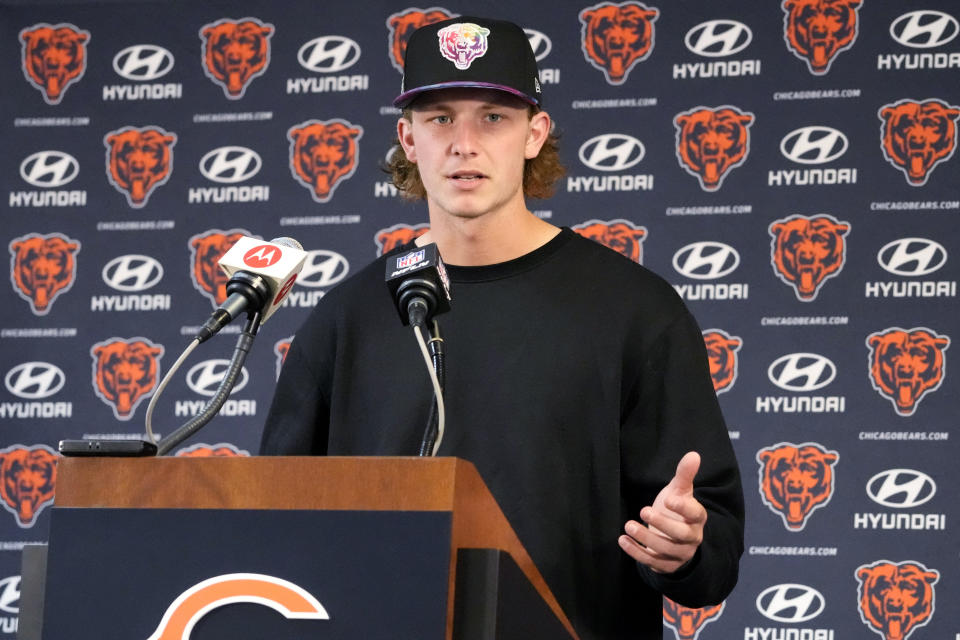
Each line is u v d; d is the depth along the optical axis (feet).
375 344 12.32
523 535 11.28
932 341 22.30
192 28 25.38
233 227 24.67
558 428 11.59
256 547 7.30
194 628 7.32
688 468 8.38
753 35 23.68
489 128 11.60
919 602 21.66
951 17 23.16
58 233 24.95
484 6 24.67
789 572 22.02
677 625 22.22
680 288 23.15
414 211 24.32
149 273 24.68
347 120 24.76
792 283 22.84
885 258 22.65
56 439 24.29
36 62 25.53
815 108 23.29
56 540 7.65
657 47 23.94
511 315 12.05
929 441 22.06
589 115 23.90
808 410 22.43
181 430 9.12
